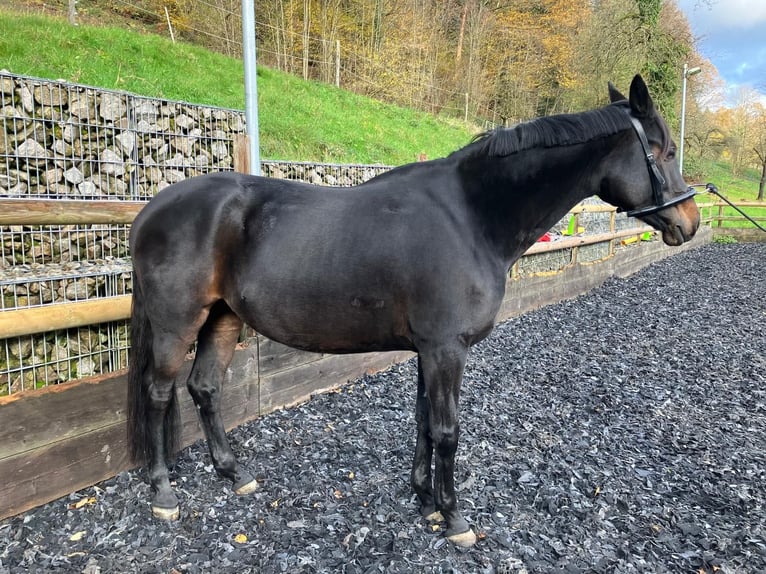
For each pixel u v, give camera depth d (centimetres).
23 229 320
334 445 302
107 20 1280
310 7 1605
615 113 207
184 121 429
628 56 1969
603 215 924
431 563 202
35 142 346
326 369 385
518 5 2203
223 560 201
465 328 199
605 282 862
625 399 383
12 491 220
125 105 392
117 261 350
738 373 445
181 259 213
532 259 681
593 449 303
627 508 242
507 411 357
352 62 1738
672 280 905
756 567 201
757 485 263
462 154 211
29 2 1103
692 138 2608
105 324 308
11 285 294
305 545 211
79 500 239
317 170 612
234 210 213
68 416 237
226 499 245
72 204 228
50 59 683
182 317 218
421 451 230
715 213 1691
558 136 204
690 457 294
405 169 217
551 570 199
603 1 2080
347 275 200
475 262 200
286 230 206
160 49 975
